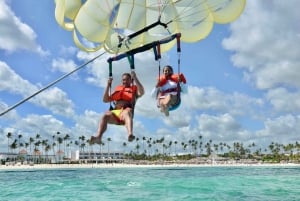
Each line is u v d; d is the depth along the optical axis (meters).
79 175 36.31
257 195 13.37
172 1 10.38
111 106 7.42
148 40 10.90
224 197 12.60
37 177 31.44
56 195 13.55
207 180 22.70
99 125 6.96
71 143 147.25
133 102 7.38
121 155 159.50
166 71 8.33
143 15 10.52
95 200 11.88
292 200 12.07
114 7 10.02
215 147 157.00
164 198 12.20
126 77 7.59
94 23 9.84
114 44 10.28
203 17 10.55
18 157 136.38
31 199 12.41
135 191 14.73
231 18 10.34
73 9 9.37
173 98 8.16
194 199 11.98
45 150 138.00
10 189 16.39
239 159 147.38
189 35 10.81
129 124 6.85
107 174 38.56
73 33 9.94
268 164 122.81
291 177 27.36
